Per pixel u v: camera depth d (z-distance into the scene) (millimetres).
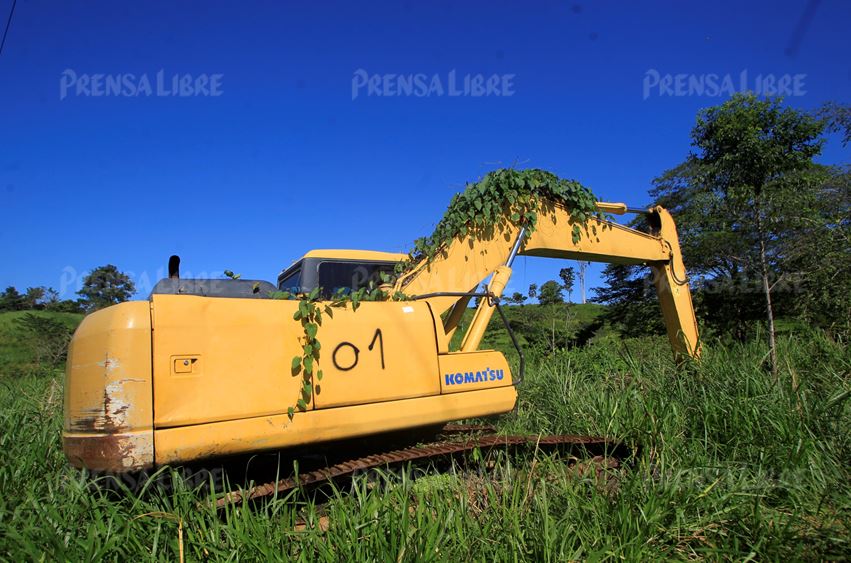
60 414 5508
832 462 3941
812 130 10938
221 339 3283
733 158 10375
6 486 3648
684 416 4977
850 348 6352
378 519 2832
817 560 2885
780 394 4969
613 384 6250
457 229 4816
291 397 3420
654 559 2846
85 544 2717
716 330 12242
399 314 3994
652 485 3469
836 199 8953
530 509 3211
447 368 4105
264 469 3750
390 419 3754
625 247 6172
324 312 3670
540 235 5355
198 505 3023
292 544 2863
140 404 3012
